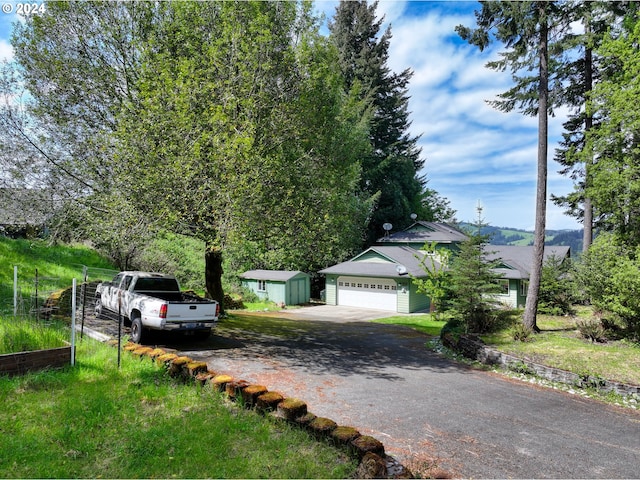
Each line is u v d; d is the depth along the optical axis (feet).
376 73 127.34
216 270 51.16
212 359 28.55
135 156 29.09
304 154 40.37
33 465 12.53
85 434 14.83
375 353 36.65
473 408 22.26
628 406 24.79
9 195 34.55
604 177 40.16
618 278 36.22
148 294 34.86
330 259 102.42
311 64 39.37
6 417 15.67
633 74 38.27
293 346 36.42
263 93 35.42
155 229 32.09
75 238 41.63
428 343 44.83
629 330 37.78
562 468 15.48
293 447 14.88
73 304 22.77
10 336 22.33
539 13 39.58
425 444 16.90
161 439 14.71
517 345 36.40
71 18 35.14
